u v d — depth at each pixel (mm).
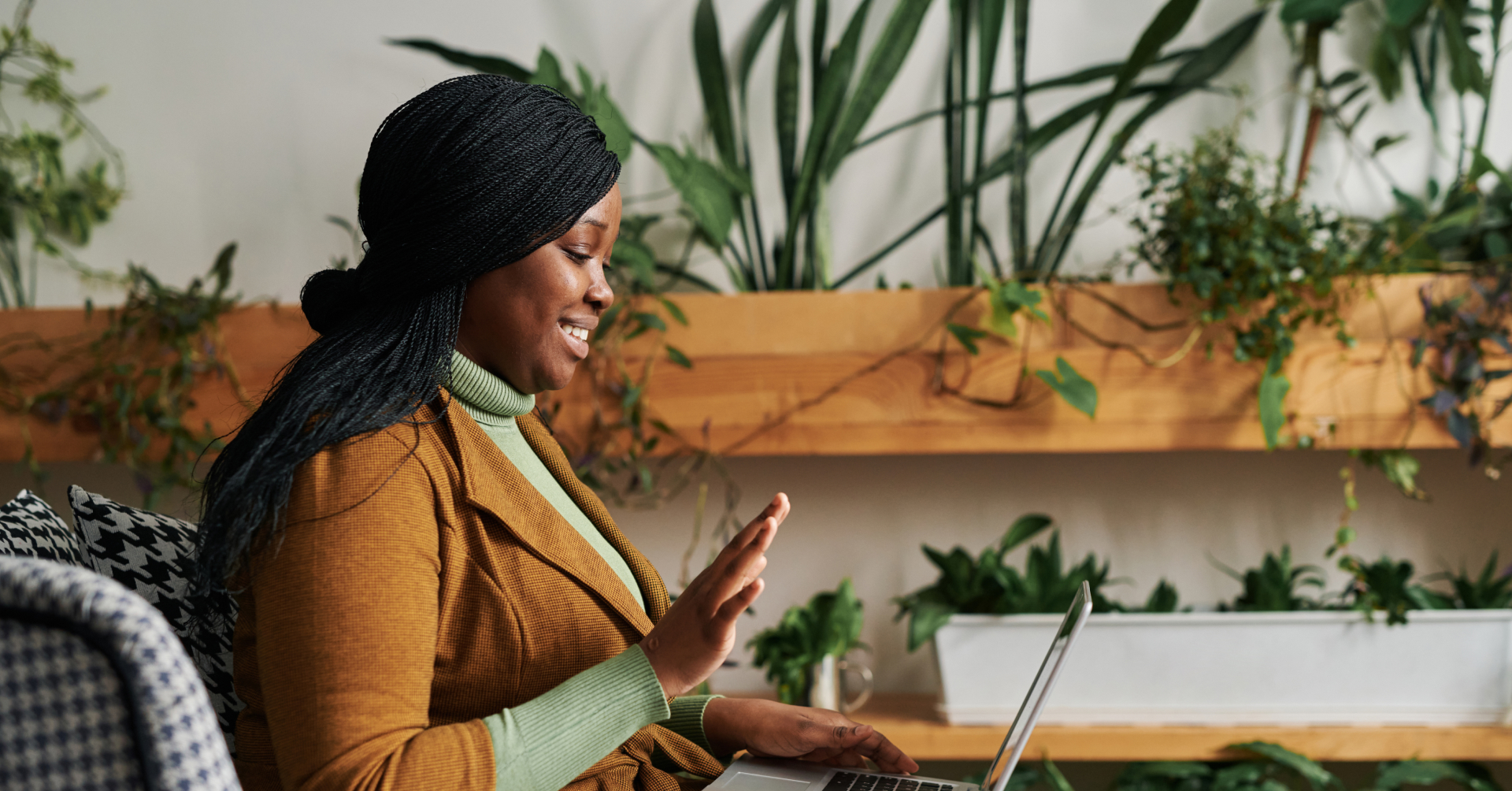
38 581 376
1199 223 1383
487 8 1760
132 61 1781
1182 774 1451
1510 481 1661
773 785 797
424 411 683
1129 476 1730
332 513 585
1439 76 1658
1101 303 1447
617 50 1748
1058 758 1471
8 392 1497
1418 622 1442
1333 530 1696
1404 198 1568
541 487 811
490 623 661
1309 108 1633
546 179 686
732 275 1619
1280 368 1391
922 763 1720
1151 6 1693
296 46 1768
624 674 639
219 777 401
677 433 1476
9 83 1754
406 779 535
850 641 1545
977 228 1634
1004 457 1746
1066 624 731
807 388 1468
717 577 640
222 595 762
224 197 1771
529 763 587
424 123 680
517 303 700
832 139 1618
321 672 547
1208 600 1709
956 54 1700
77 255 1771
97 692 381
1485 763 1641
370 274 689
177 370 1472
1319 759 1460
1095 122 1571
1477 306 1402
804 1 1736
